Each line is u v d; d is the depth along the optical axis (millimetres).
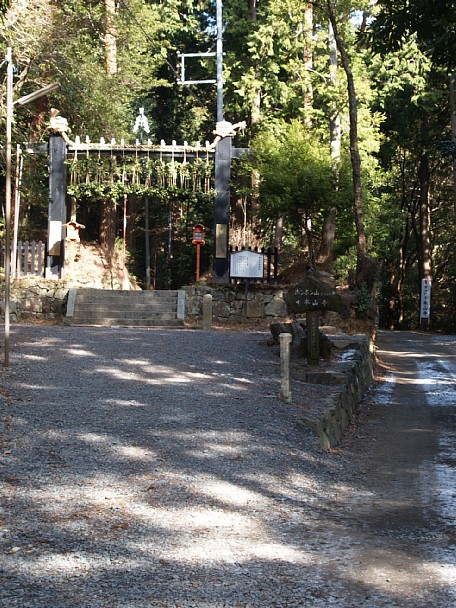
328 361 16156
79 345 15875
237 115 38344
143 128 31828
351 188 28016
